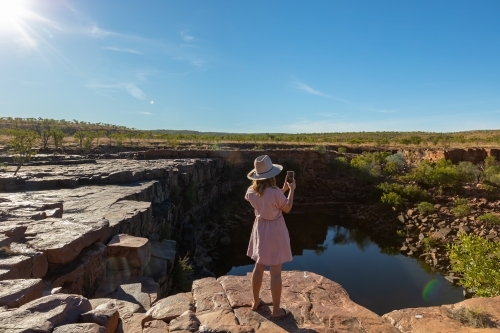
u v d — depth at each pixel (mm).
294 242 28172
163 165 27578
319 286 5270
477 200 34719
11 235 6508
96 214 11180
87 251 7141
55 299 3834
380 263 23219
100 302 5668
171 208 18906
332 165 48062
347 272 21547
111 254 7773
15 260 5473
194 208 26547
